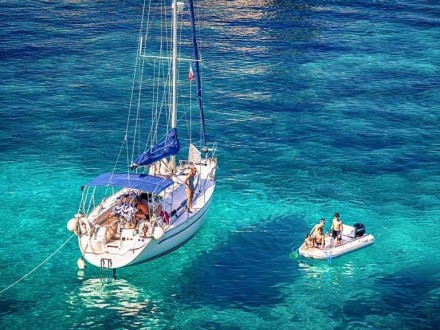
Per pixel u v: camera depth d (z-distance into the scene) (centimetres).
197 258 4094
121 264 3806
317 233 4131
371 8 9612
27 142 5569
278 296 3775
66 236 4303
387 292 3812
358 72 7262
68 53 7469
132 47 7688
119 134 5769
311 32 8462
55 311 3600
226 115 6175
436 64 7569
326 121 6106
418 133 5922
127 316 3581
